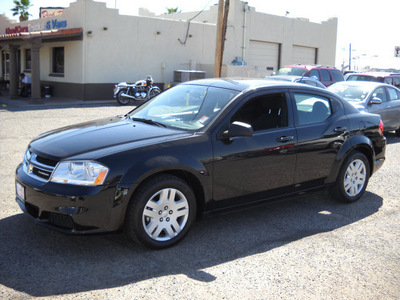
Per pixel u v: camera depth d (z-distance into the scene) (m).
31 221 4.88
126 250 4.25
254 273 3.88
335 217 5.45
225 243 4.53
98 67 20.36
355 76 15.74
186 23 23.22
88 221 3.89
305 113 5.40
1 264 3.86
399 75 15.59
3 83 23.09
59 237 4.49
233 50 25.50
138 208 4.05
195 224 5.05
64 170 3.97
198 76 22.11
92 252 4.18
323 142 5.42
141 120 5.04
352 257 4.29
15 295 3.34
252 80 5.44
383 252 4.43
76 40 19.84
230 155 4.59
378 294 3.60
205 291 3.53
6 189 6.07
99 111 16.23
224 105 4.79
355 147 5.80
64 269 3.81
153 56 22.20
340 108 5.85
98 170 3.92
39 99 18.25
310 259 4.21
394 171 8.05
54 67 22.34
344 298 3.52
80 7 19.58
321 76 18.12
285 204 5.93
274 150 4.94
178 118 4.91
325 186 5.63
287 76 16.11
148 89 19.69
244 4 25.42
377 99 10.91
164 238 4.30
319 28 29.69
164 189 4.20
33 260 3.96
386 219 5.43
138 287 3.54
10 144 9.38
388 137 12.37
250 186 4.83
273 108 5.10
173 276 3.76
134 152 4.10
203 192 4.47
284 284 3.71
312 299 3.48
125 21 20.86
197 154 4.38
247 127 4.39
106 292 3.45
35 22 23.69
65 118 13.96
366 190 6.75
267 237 4.73
